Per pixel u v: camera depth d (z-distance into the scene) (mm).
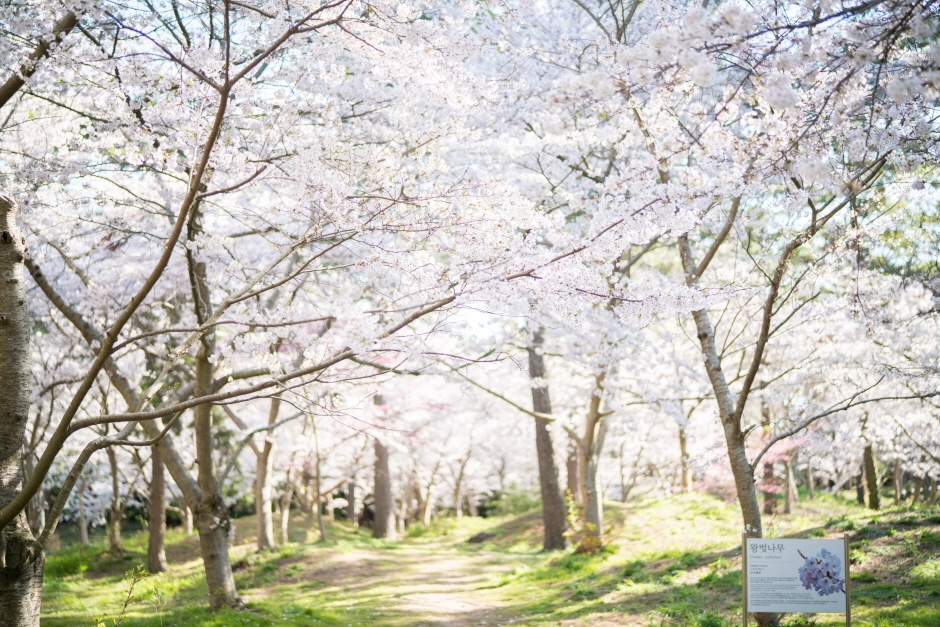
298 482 27453
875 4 3936
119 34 6203
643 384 13422
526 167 11469
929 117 5605
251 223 9086
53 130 9000
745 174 5102
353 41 5516
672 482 29438
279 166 6281
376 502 26391
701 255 12836
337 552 17719
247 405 21203
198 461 10539
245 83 6148
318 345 6918
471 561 17938
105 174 9000
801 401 14672
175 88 6266
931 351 9352
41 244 9766
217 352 10375
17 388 5922
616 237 5195
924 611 7324
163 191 8953
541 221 5578
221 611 10039
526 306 5598
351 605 12109
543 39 10258
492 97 6215
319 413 6168
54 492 24844
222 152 6324
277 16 5176
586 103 4586
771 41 4488
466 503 43312
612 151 11570
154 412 5355
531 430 29469
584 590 11062
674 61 4203
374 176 5875
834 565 6738
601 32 10359
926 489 22328
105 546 19859
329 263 10164
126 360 16547
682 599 9484
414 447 27328
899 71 5258
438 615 11094
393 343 5637
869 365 9672
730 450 7957
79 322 9539
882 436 15820
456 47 5711
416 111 8234
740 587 9414
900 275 8594
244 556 17312
